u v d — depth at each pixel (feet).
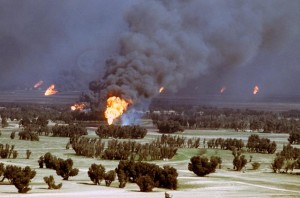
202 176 357.61
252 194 272.72
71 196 246.68
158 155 465.06
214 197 256.32
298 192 291.79
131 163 329.31
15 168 297.74
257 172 392.68
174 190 287.69
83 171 375.04
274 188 304.71
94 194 256.93
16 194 250.98
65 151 505.66
